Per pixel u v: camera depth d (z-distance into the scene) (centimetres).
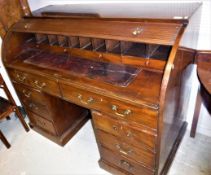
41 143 185
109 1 147
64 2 170
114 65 117
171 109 107
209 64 119
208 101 117
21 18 152
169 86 89
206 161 146
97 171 153
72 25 115
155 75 103
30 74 139
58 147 178
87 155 167
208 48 128
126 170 136
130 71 109
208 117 156
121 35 97
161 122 93
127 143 116
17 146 186
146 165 118
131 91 97
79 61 129
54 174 156
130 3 137
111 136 121
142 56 107
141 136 105
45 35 150
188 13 96
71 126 185
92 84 107
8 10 155
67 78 116
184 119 164
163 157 126
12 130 206
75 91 117
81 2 161
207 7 116
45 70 129
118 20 101
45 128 181
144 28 93
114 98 99
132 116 100
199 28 122
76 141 181
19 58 152
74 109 182
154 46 109
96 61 124
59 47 140
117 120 109
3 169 167
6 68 158
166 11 104
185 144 160
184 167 145
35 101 161
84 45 128
